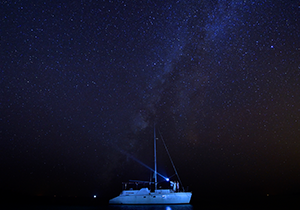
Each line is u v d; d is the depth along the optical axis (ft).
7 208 134.41
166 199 102.17
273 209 112.98
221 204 154.71
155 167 111.45
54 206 145.18
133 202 105.50
